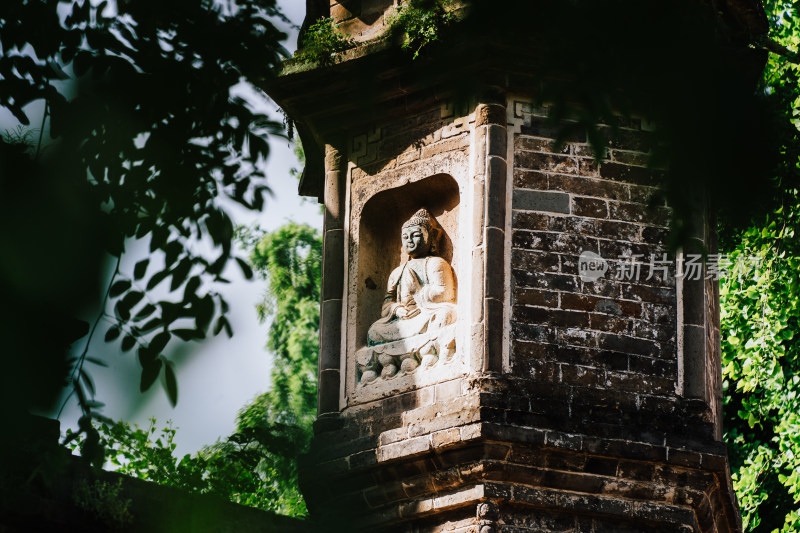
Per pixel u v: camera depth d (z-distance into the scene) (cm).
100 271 1030
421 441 1455
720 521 1535
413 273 1561
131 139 1200
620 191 1549
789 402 2069
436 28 1527
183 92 1234
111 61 1205
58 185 1047
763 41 1722
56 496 1207
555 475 1439
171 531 1235
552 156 1547
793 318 2102
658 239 1541
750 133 1130
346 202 1627
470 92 1406
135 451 1388
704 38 1102
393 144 1611
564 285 1506
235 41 1261
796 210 1902
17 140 1148
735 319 2098
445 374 1485
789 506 2147
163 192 1206
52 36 1206
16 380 975
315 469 1516
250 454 1369
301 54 1598
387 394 1515
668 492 1459
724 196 1149
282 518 1350
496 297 1484
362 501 1499
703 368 1505
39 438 1170
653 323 1514
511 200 1526
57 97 1189
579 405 1460
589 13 1094
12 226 1007
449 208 1588
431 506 1460
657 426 1472
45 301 995
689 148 1119
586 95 1130
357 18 1653
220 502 1273
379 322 1562
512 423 1436
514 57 1546
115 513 1223
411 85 1584
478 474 1432
